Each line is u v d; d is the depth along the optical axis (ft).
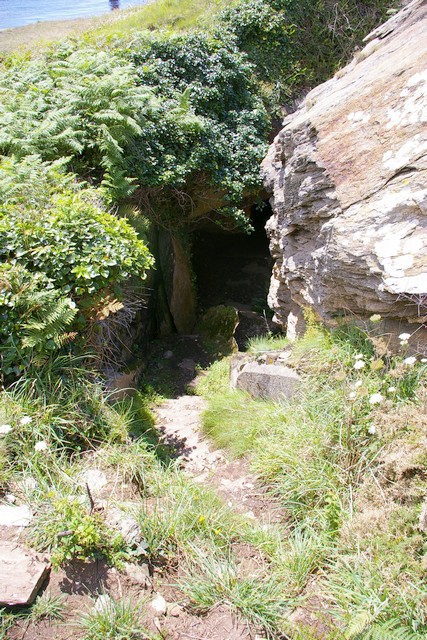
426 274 12.75
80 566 10.07
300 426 13.91
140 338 26.16
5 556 9.82
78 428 13.61
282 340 21.27
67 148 23.49
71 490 11.54
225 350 28.14
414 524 9.95
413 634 8.50
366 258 13.96
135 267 17.17
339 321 15.97
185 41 31.07
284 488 12.76
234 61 31.83
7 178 17.54
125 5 46.96
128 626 9.17
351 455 12.21
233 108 32.40
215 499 12.52
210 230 43.11
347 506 11.35
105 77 25.14
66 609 9.40
